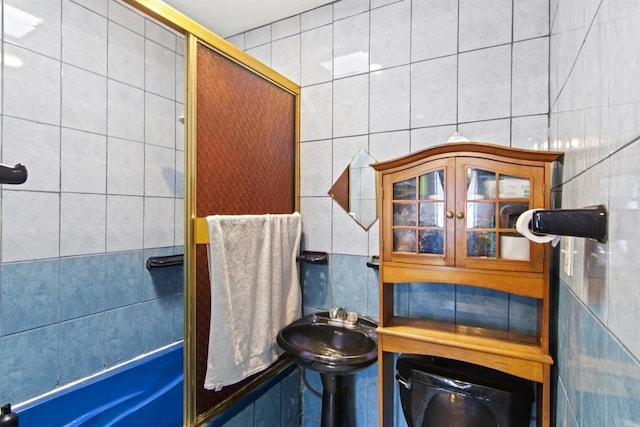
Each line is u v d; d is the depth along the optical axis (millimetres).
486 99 1323
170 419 1669
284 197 1646
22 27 1238
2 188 1198
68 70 1388
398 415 1453
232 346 1203
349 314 1525
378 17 1536
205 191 1185
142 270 1718
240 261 1257
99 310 1523
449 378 1137
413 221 1216
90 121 1476
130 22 1643
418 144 1453
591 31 662
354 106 1599
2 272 1205
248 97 1400
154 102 1774
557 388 1001
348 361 1190
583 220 540
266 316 1368
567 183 928
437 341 1162
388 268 1258
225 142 1275
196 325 1166
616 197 494
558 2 1054
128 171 1646
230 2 1633
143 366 1653
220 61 1254
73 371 1423
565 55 945
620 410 470
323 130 1683
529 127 1250
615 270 495
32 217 1283
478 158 1096
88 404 1426
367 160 1570
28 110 1263
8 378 1221
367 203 1573
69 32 1387
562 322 945
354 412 1594
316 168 1704
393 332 1238
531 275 1033
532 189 1025
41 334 1315
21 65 1237
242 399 1356
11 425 589
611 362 512
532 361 1024
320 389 1697
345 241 1631
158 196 1804
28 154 1265
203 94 1173
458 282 1134
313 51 1700
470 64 1351
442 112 1403
